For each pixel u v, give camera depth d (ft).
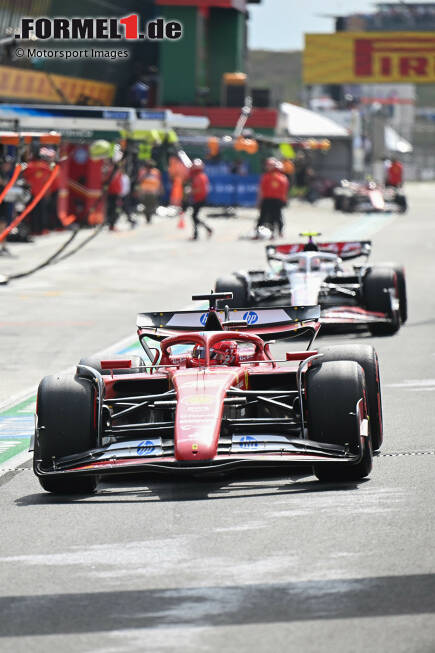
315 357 77.20
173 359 85.66
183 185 424.87
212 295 87.45
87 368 77.36
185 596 52.16
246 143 344.69
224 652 45.37
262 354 85.81
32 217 330.95
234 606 50.49
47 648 46.57
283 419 76.33
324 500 69.21
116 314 176.96
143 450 73.10
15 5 362.94
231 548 59.47
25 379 125.39
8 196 276.82
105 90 458.50
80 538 63.05
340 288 152.05
